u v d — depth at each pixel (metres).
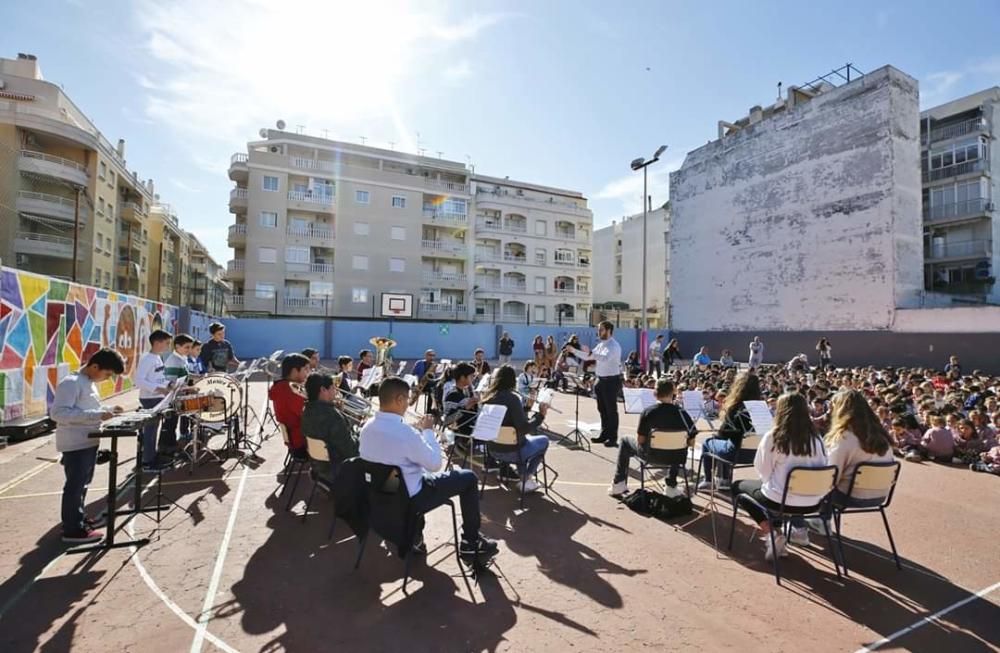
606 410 8.20
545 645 2.85
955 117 34.41
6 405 7.59
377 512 3.57
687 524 4.73
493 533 4.46
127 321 13.02
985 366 21.42
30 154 28.44
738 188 33.34
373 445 3.54
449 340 32.41
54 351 8.99
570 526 4.64
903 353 23.94
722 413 5.54
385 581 3.55
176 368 6.82
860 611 3.27
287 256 39.50
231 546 4.08
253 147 42.31
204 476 6.05
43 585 3.42
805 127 29.62
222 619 3.06
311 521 4.64
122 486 5.50
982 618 3.22
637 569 3.80
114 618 3.05
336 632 2.94
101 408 4.22
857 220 27.20
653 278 52.06
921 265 26.80
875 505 3.91
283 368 5.34
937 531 4.67
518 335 34.03
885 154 26.09
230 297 38.62
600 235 60.19
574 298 50.91
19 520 4.53
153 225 45.31
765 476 3.88
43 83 32.25
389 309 38.78
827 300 28.45
